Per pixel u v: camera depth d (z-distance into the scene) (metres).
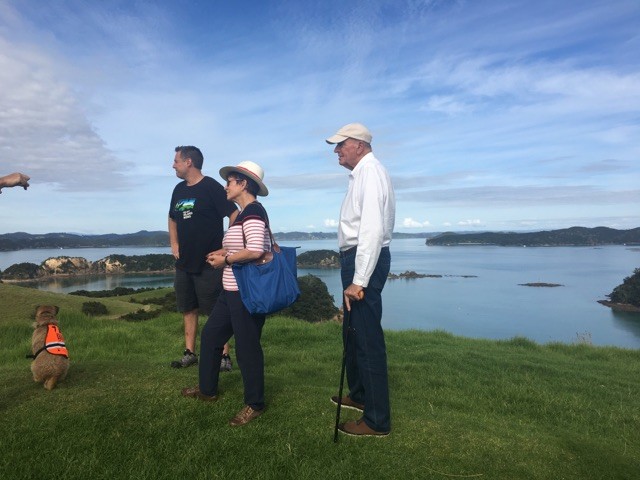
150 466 2.86
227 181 3.62
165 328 10.09
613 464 3.18
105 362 5.14
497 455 3.20
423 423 3.65
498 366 6.89
